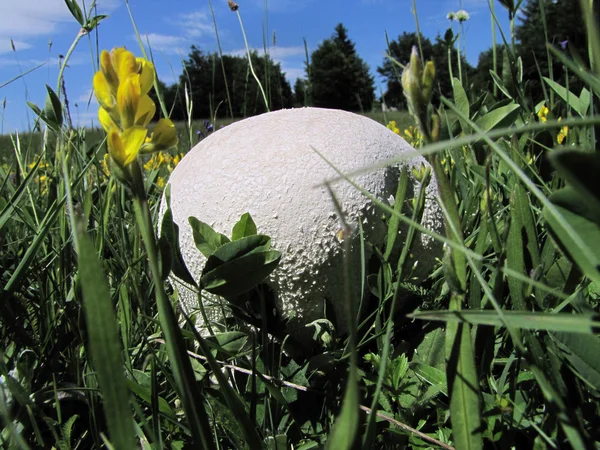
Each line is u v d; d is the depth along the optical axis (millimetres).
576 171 67
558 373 141
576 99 268
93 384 182
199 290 183
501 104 281
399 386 174
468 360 118
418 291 203
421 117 108
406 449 166
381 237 220
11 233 327
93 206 303
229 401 132
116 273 266
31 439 174
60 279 247
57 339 222
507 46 322
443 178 117
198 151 246
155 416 152
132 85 104
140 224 109
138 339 221
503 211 248
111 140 100
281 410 189
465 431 119
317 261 213
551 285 167
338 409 184
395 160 87
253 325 215
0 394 111
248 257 174
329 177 214
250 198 215
